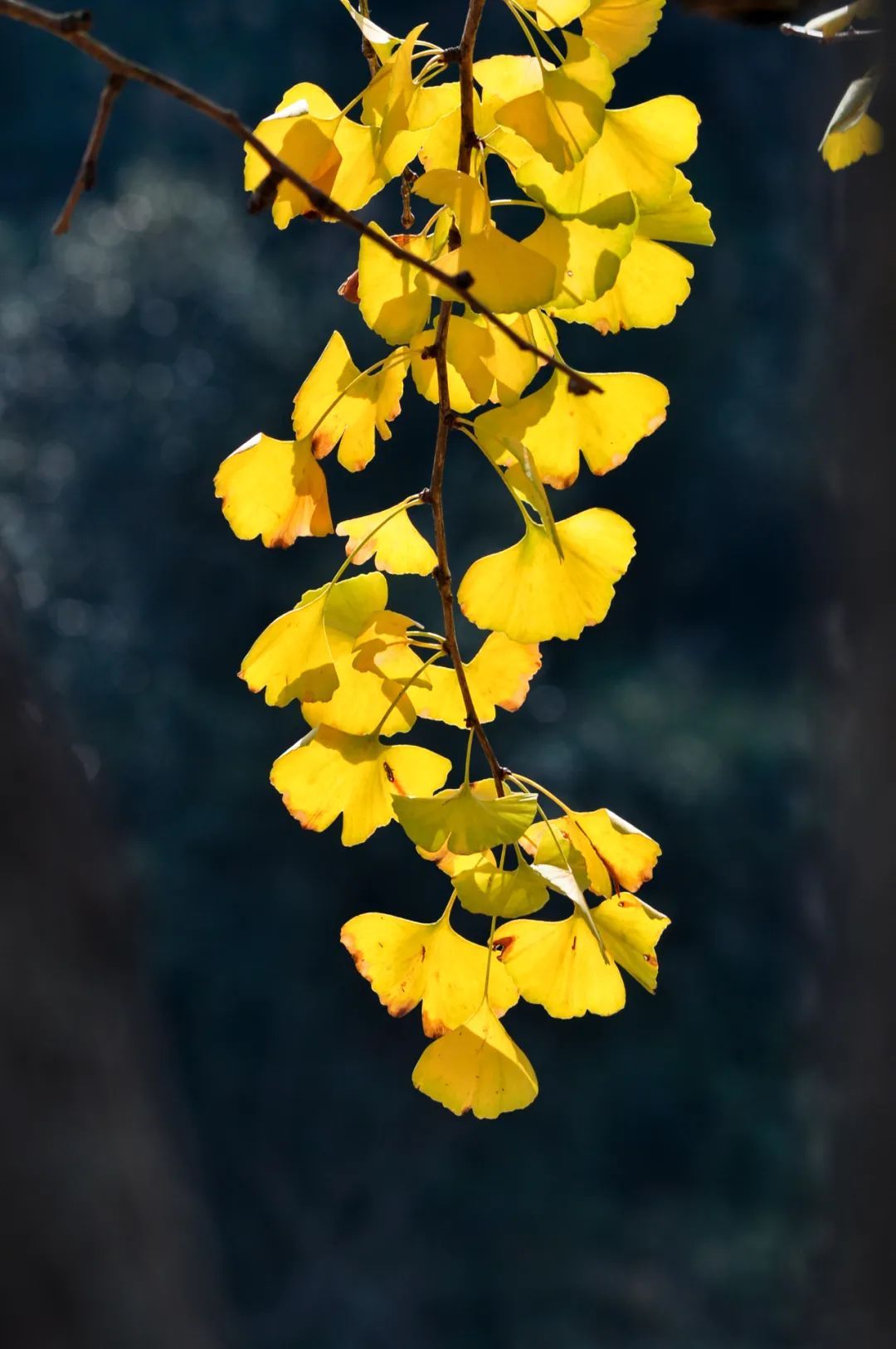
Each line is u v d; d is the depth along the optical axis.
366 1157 13.04
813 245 15.95
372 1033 13.45
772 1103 13.09
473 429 1.21
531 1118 13.34
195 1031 12.91
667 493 17.20
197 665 13.62
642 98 17.73
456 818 1.22
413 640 1.29
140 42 19.47
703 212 1.22
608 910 1.29
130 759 13.12
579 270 1.15
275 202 1.20
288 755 1.31
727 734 14.73
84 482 13.71
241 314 13.92
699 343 17.09
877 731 1.43
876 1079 1.47
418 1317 12.47
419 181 1.13
